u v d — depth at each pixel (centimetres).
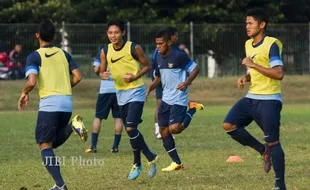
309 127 5097
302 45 9444
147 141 4325
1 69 8669
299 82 8919
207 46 9325
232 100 8325
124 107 2820
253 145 2494
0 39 8719
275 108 2367
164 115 2966
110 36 2772
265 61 2358
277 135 2373
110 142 4294
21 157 3575
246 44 2431
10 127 5278
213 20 10550
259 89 2383
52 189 2394
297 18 11350
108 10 10444
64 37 8850
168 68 2914
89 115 6431
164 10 10625
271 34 9450
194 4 10538
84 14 10512
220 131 4862
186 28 9381
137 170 2758
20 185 2675
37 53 2409
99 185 2642
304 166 3088
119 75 2808
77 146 4078
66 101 2405
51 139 2400
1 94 7925
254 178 2733
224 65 9344
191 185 2580
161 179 2767
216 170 2995
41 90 2403
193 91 8494
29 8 10338
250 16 2378
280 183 2372
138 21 10300
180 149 3847
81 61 8888
